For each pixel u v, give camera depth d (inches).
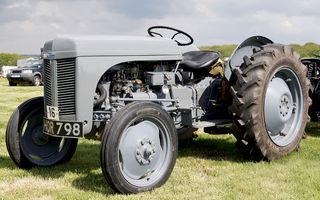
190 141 244.4
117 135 146.7
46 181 170.7
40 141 192.9
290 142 203.9
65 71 163.9
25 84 871.1
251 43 207.0
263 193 152.9
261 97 187.8
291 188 158.1
